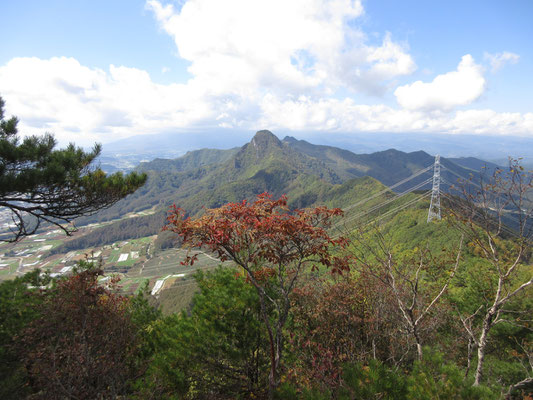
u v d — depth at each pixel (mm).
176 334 5777
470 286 8242
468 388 3201
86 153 7500
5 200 6043
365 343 6559
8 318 4777
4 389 3996
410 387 3436
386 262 5734
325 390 4070
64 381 3938
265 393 5699
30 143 6223
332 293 6684
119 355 4703
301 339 6688
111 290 6297
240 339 5676
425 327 6438
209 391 5719
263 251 4359
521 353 7570
